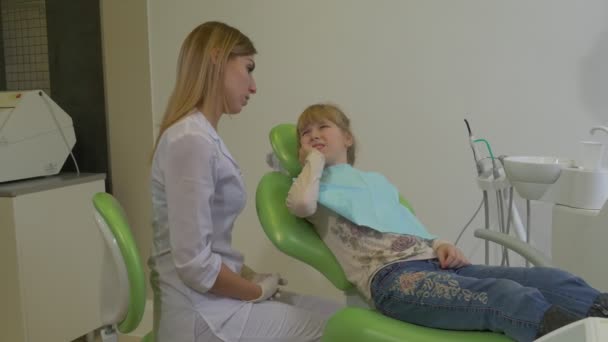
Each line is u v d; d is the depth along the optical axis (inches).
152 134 90.2
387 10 76.0
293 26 80.8
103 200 46.0
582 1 68.4
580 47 69.1
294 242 56.0
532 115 72.0
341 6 78.0
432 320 46.8
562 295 45.1
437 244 56.0
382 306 50.7
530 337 40.3
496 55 72.3
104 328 48.1
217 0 84.2
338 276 57.3
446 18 73.6
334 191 57.8
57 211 82.6
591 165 60.6
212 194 46.1
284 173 64.0
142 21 87.7
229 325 47.9
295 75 81.7
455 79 74.4
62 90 94.7
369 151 79.4
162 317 49.0
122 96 91.0
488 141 74.0
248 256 87.2
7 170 79.0
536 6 70.1
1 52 100.6
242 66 50.3
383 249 54.0
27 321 77.7
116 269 43.9
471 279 46.6
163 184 47.2
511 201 66.2
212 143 46.3
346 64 78.9
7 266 76.7
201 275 45.1
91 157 94.6
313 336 49.8
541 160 64.1
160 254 48.9
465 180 75.4
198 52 48.9
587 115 69.9
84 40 92.0
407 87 76.5
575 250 60.3
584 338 31.0
